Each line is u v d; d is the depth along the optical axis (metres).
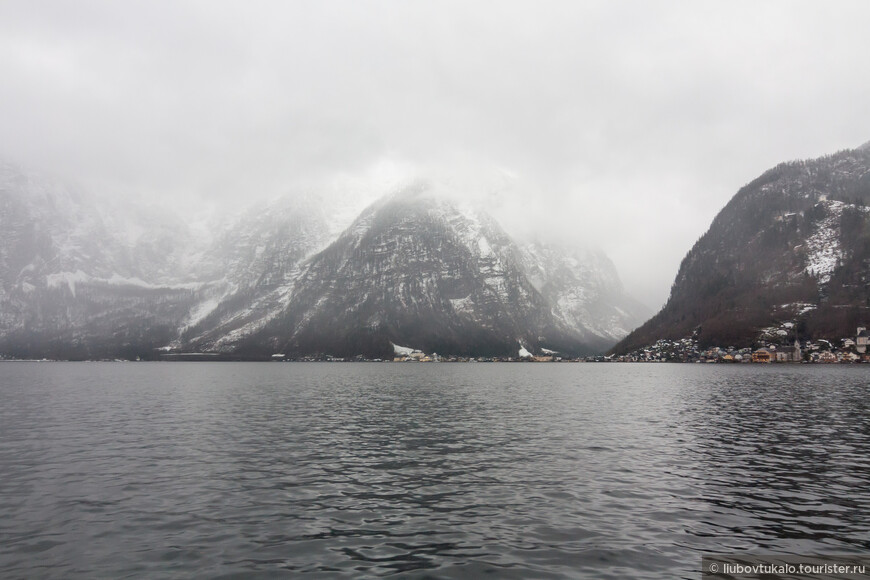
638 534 31.70
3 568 27.30
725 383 156.62
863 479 43.50
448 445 59.38
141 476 45.31
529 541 30.77
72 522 33.91
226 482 43.47
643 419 79.19
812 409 90.00
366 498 39.03
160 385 165.38
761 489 40.59
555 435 65.44
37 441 61.66
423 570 27.14
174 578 26.30
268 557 28.73
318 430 70.50
